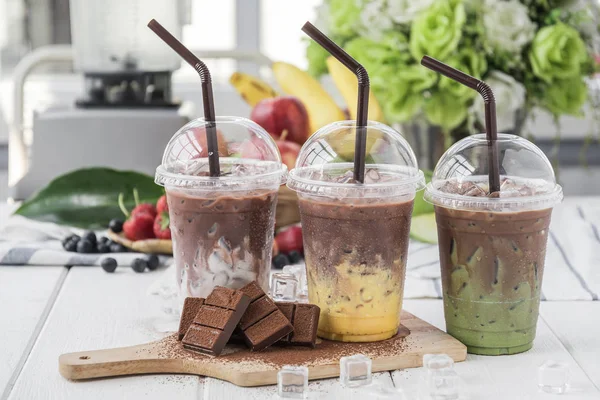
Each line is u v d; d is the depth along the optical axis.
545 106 2.05
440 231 1.33
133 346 1.30
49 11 3.26
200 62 1.37
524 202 1.25
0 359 1.31
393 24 1.99
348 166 1.31
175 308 1.50
